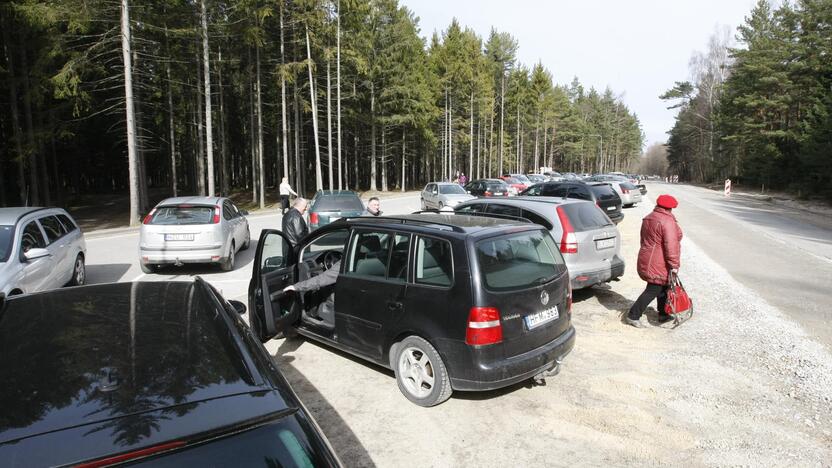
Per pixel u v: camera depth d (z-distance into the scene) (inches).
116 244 556.4
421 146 2346.2
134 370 76.7
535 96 3051.2
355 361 207.3
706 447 145.1
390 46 1748.3
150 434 62.9
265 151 2091.5
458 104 2343.8
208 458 63.0
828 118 1136.8
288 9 1202.6
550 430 154.3
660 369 199.9
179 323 94.7
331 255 248.2
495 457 140.0
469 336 153.9
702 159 2815.0
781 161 1571.1
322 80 1555.1
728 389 181.9
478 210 326.3
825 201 1168.2
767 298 303.7
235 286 344.2
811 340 230.1
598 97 4579.2
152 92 1279.5
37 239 280.5
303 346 224.7
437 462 137.4
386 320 175.8
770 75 1686.8
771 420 160.1
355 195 543.5
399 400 173.0
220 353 84.4
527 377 163.8
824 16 1547.7
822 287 331.3
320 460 68.7
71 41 900.0
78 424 63.7
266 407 71.7
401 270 173.2
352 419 160.2
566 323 184.1
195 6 1026.1
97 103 1137.4
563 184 631.2
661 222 239.8
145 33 1036.5
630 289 329.4
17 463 57.2
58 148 1421.0
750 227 676.7
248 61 1403.8
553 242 191.3
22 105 1049.5
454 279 157.8
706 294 312.0
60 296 108.0
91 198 1742.1
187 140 1881.2
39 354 81.0
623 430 154.2
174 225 376.2
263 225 737.0
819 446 145.2
